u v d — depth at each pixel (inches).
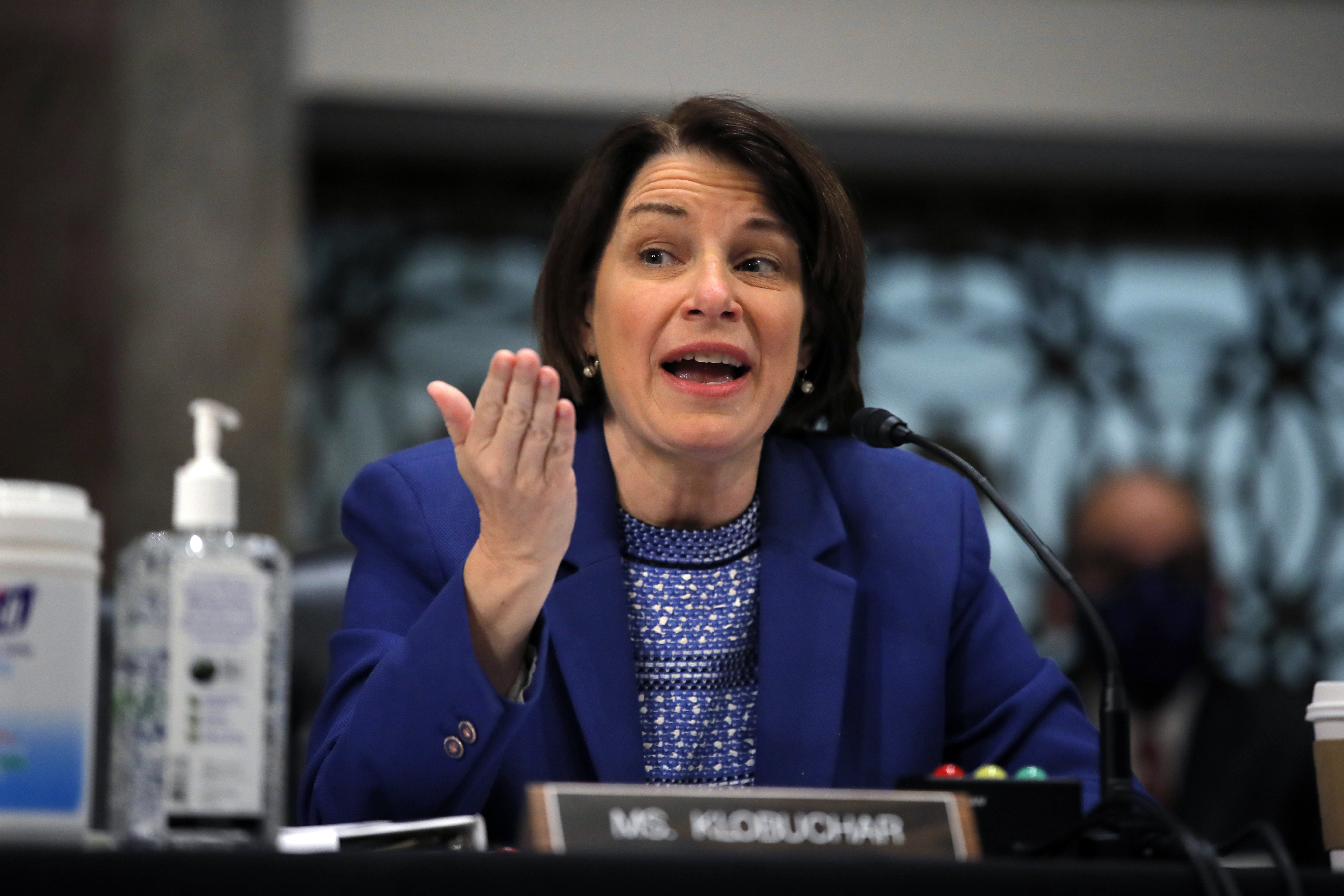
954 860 82.3
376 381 516.7
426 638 121.4
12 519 85.9
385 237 522.6
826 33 485.7
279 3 380.8
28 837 84.0
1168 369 538.6
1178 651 380.5
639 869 77.7
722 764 159.8
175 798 86.7
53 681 85.7
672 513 167.9
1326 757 119.6
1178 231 544.4
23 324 354.0
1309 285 544.4
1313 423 538.6
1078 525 422.9
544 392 116.0
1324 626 527.8
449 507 160.4
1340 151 508.7
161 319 362.9
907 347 533.0
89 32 364.2
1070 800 109.7
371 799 121.0
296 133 383.6
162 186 366.3
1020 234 542.0
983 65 491.5
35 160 359.3
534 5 476.7
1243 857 155.9
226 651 88.6
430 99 474.3
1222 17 501.7
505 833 147.7
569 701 153.6
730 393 159.3
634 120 168.4
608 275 165.6
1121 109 494.6
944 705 166.7
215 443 94.7
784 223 164.4
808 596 163.3
